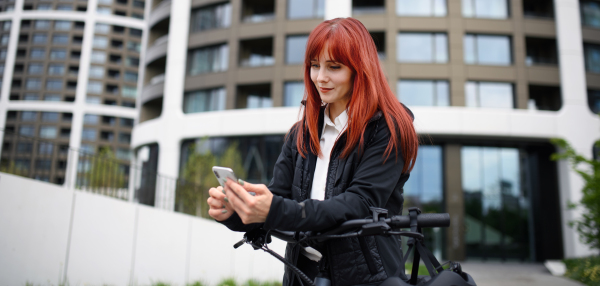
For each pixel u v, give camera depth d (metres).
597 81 17.03
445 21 17.22
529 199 16.91
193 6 19.88
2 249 4.72
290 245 1.13
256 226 1.09
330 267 1.03
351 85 1.12
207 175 13.56
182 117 18.34
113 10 41.50
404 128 1.06
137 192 7.02
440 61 17.08
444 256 16.23
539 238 16.45
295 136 1.26
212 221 7.57
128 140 40.62
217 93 18.62
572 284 9.27
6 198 4.80
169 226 6.78
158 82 20.75
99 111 39.34
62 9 40.03
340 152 1.09
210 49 19.30
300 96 17.50
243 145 17.50
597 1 18.28
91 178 6.18
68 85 39.50
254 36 18.34
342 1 17.44
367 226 0.90
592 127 16.23
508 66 16.89
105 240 5.84
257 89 18.95
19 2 39.56
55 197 5.29
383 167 1.02
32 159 5.55
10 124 37.72
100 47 40.81
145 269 6.35
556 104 17.19
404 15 17.33
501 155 17.17
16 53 38.78
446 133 15.91
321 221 0.88
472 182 16.92
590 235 8.95
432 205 16.55
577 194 16.03
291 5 18.42
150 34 22.81
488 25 17.28
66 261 5.35
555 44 17.42
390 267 1.03
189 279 6.99
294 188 1.18
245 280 7.54
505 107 16.81
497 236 16.50
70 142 37.84
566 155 9.05
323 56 1.08
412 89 16.83
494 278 10.49
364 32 1.11
